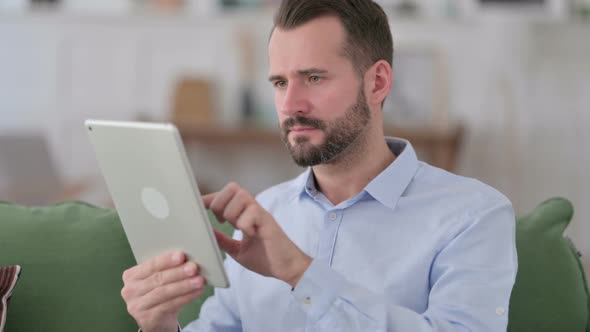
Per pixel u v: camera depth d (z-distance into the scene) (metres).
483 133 5.41
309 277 1.33
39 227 1.81
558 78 5.32
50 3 5.36
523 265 1.68
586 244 5.39
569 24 5.30
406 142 1.73
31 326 1.71
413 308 1.54
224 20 5.42
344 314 1.34
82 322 1.72
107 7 5.40
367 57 1.58
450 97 5.41
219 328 1.75
